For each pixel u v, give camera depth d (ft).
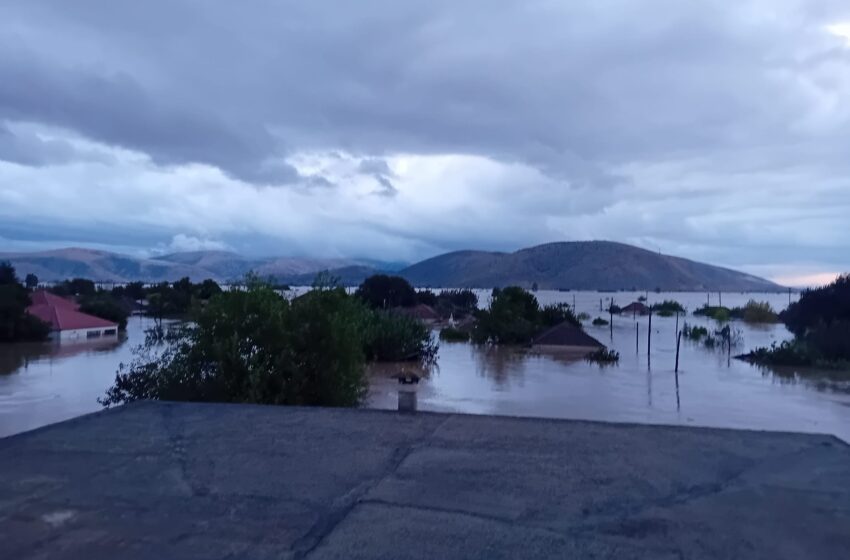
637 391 113.50
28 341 209.36
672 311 443.32
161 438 21.71
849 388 118.62
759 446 20.56
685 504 15.35
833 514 14.70
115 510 14.98
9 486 16.72
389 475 17.56
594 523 14.12
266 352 56.80
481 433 22.17
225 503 15.43
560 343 196.24
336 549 12.75
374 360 152.97
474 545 12.94
